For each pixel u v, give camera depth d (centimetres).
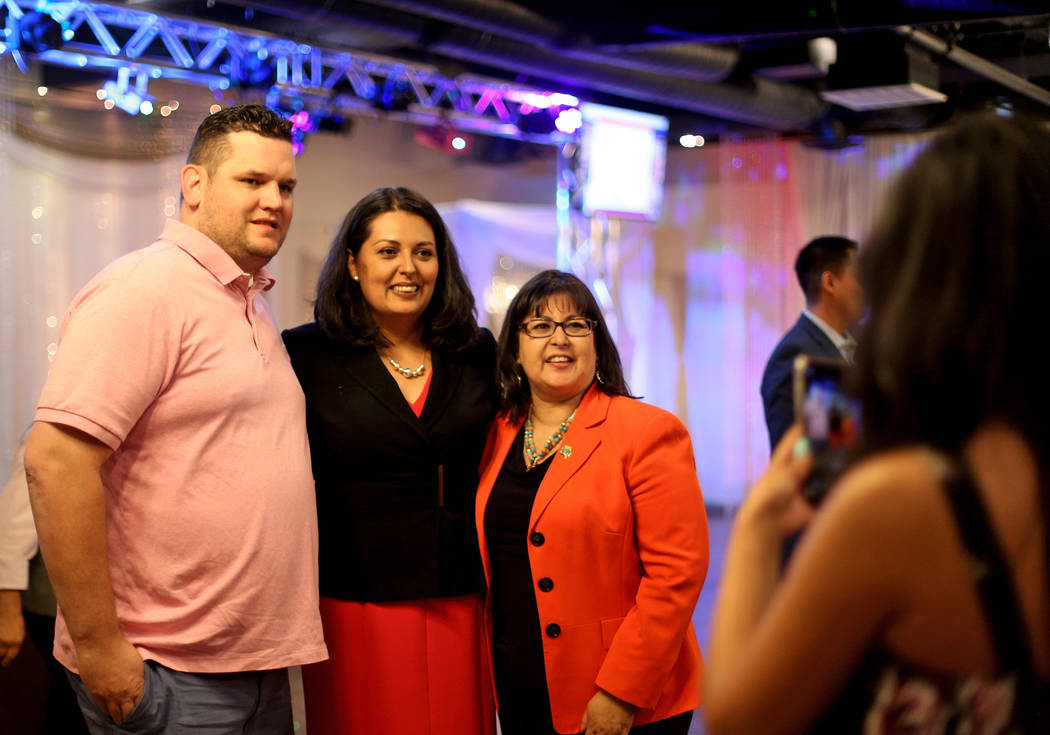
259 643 224
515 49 559
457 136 888
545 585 239
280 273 885
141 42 579
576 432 248
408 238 262
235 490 222
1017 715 79
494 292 998
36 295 654
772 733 82
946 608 77
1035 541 78
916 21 486
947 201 82
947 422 79
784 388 412
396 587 254
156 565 219
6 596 287
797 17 498
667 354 1009
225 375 223
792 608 81
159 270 222
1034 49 662
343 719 256
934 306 80
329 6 478
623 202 828
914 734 80
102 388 207
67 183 663
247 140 233
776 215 917
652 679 231
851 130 820
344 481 259
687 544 236
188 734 220
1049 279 79
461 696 259
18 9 548
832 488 82
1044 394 78
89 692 215
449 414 262
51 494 205
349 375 262
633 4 503
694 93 656
